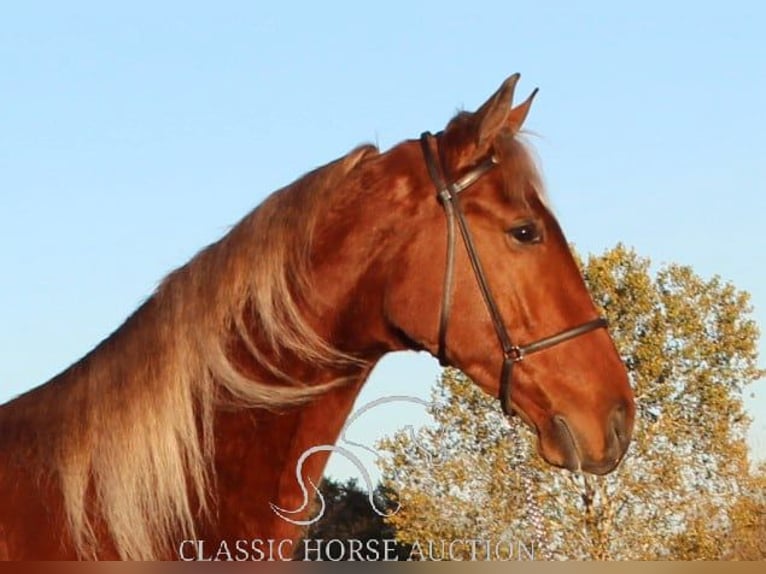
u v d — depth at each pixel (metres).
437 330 6.05
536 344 6.02
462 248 6.07
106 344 6.19
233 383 5.95
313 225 6.16
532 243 6.09
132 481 5.81
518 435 13.65
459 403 13.73
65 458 5.86
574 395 6.00
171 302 6.09
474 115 6.18
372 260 6.12
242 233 6.21
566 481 14.80
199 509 5.91
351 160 6.34
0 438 6.05
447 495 12.79
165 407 5.88
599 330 6.15
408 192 6.16
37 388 6.31
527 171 6.21
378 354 6.32
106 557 5.77
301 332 6.05
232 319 6.06
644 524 15.83
